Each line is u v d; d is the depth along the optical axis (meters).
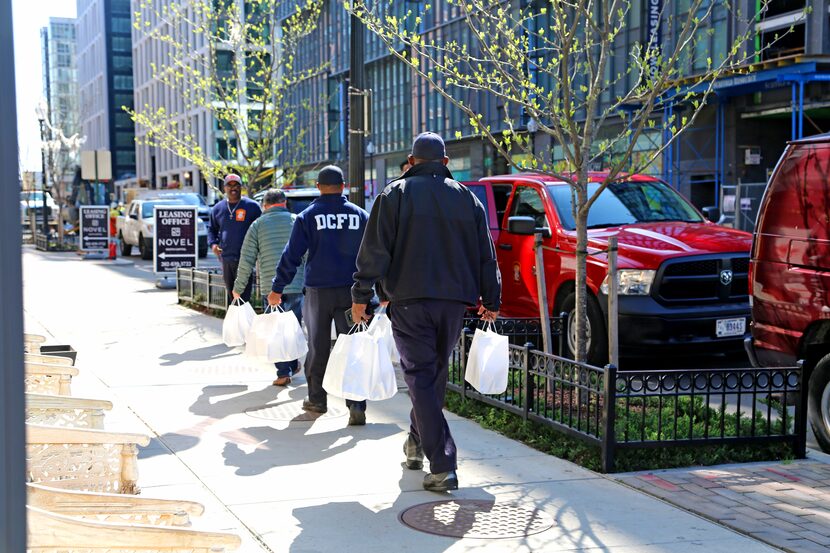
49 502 3.23
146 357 10.27
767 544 4.45
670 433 6.26
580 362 6.75
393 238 5.26
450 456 5.21
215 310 14.62
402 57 7.57
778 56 30.05
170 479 5.50
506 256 10.75
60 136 60.62
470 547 4.38
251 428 6.87
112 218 39.97
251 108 19.55
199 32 18.25
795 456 6.21
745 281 9.21
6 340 1.47
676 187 33.75
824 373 6.50
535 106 7.34
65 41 109.88
